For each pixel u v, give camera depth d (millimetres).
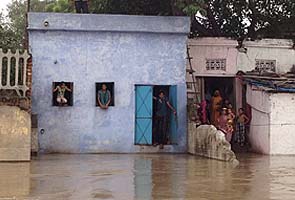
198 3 21312
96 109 20922
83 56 20953
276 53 24281
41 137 20594
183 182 12555
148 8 24375
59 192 10906
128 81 21188
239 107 23594
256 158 19359
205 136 19328
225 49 23828
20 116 16891
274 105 21125
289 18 25000
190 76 23156
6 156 16812
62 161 17281
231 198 10461
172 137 21516
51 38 20781
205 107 21891
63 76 20828
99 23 20891
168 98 21875
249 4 24672
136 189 11430
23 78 17453
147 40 21375
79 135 20812
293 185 12273
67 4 33781
